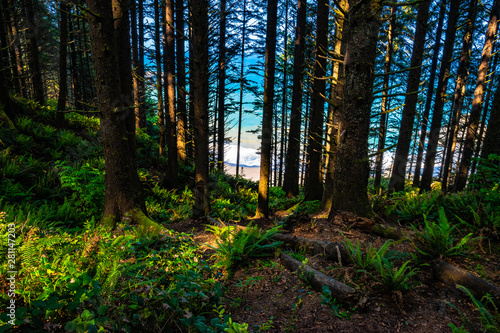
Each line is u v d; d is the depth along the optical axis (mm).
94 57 5250
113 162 5641
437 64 14977
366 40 4680
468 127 10172
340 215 5105
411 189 11391
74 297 2201
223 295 3338
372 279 3393
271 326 2803
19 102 10469
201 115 7156
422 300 3104
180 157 12969
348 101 4980
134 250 4004
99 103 5488
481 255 3857
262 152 8547
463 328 2438
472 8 11438
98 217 6469
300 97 12789
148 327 2402
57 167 7867
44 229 4492
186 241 5004
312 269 3621
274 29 7926
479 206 4934
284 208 10586
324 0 7996
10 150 7785
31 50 12164
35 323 1963
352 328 2727
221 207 9359
